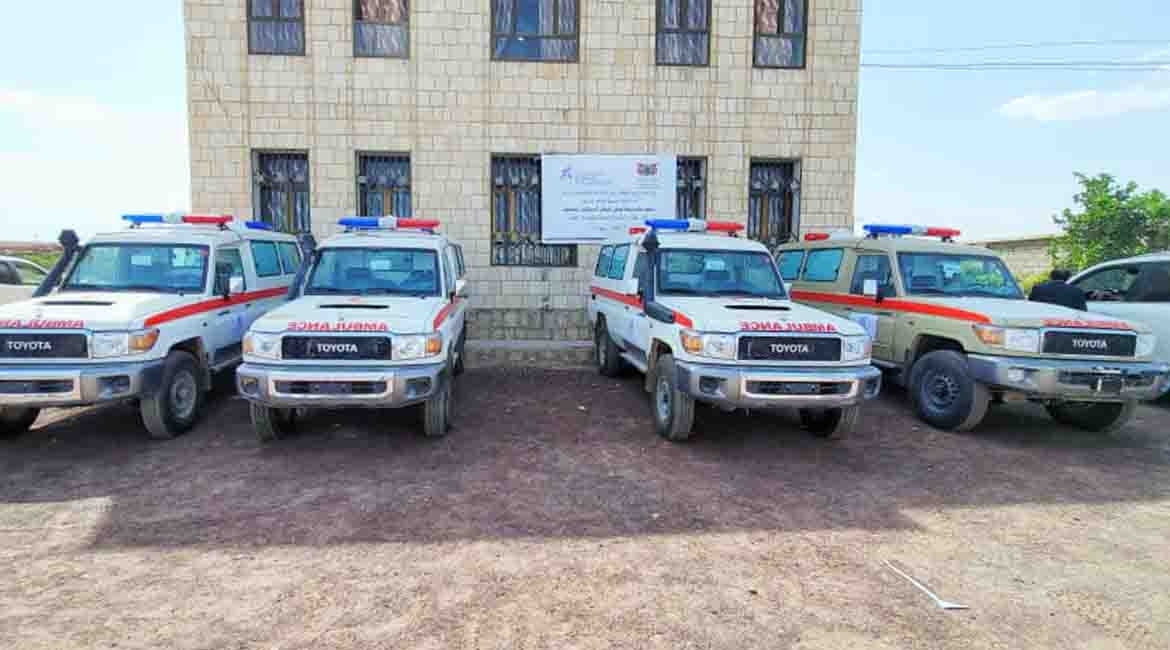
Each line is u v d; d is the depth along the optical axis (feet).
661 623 11.46
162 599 12.02
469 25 39.14
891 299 26.32
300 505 16.34
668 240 25.81
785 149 41.29
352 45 38.52
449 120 39.37
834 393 19.48
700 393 19.62
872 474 19.26
